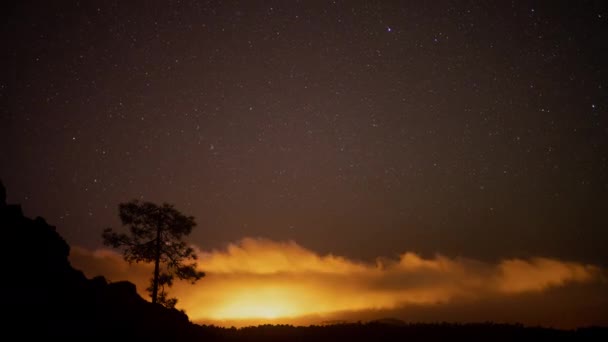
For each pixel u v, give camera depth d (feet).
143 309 84.99
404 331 92.43
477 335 87.25
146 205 102.94
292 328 97.60
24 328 60.18
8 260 70.69
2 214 78.07
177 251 103.09
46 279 73.00
